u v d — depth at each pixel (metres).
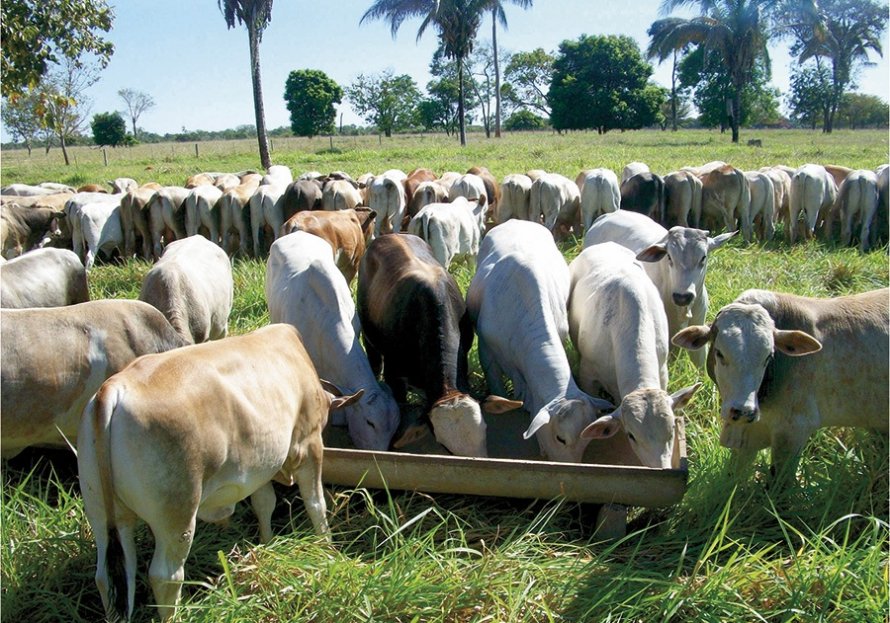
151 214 12.84
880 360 4.79
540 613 3.88
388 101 78.69
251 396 3.87
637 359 5.29
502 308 6.01
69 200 12.98
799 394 4.82
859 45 54.97
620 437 5.45
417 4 37.75
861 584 3.86
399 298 5.90
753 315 4.62
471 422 4.88
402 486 4.62
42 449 5.47
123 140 65.50
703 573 4.26
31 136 49.16
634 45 66.81
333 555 4.32
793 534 4.60
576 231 13.98
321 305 5.91
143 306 5.22
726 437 5.10
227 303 7.41
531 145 39.12
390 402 5.36
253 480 3.94
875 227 12.72
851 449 5.15
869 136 48.69
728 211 13.24
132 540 3.55
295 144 56.03
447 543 4.56
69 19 10.25
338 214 9.63
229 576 3.79
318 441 4.53
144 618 3.93
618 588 3.85
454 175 15.30
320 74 79.12
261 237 13.04
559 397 5.10
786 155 28.33
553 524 4.69
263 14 29.06
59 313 4.86
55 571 4.16
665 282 6.89
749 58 43.06
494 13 44.75
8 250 11.28
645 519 4.79
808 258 10.95
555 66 69.44
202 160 37.44
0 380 4.54
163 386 3.48
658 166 23.66
